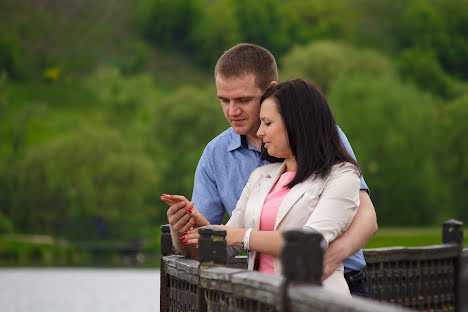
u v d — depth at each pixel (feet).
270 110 18.97
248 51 21.61
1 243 359.87
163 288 22.33
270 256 18.29
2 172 417.08
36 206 407.03
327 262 17.69
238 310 15.12
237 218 19.97
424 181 371.76
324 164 18.19
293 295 12.21
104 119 603.26
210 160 23.17
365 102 362.94
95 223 408.46
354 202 17.81
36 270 210.79
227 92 21.45
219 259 17.40
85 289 126.21
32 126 597.93
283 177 19.19
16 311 87.71
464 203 407.44
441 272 31.89
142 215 422.41
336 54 453.58
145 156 434.30
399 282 29.84
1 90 599.16
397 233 353.51
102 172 406.41
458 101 424.46
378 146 360.69
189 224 20.08
